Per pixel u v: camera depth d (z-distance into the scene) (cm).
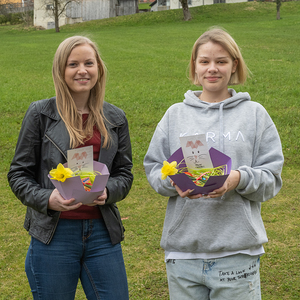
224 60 227
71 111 227
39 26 4653
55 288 219
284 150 721
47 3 4181
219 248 218
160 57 1873
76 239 223
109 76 1454
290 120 877
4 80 1408
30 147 225
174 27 3447
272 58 1762
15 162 226
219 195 202
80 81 225
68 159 205
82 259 231
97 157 234
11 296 348
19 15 5538
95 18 4631
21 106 1035
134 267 385
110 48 2245
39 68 1675
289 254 396
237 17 3938
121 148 245
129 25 3981
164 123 243
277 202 528
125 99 1104
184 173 197
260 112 230
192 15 4053
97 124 232
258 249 226
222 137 224
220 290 221
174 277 232
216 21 3797
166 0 5544
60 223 222
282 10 4112
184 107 242
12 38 3250
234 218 220
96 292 228
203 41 231
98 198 212
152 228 465
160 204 534
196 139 200
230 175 207
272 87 1204
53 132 225
